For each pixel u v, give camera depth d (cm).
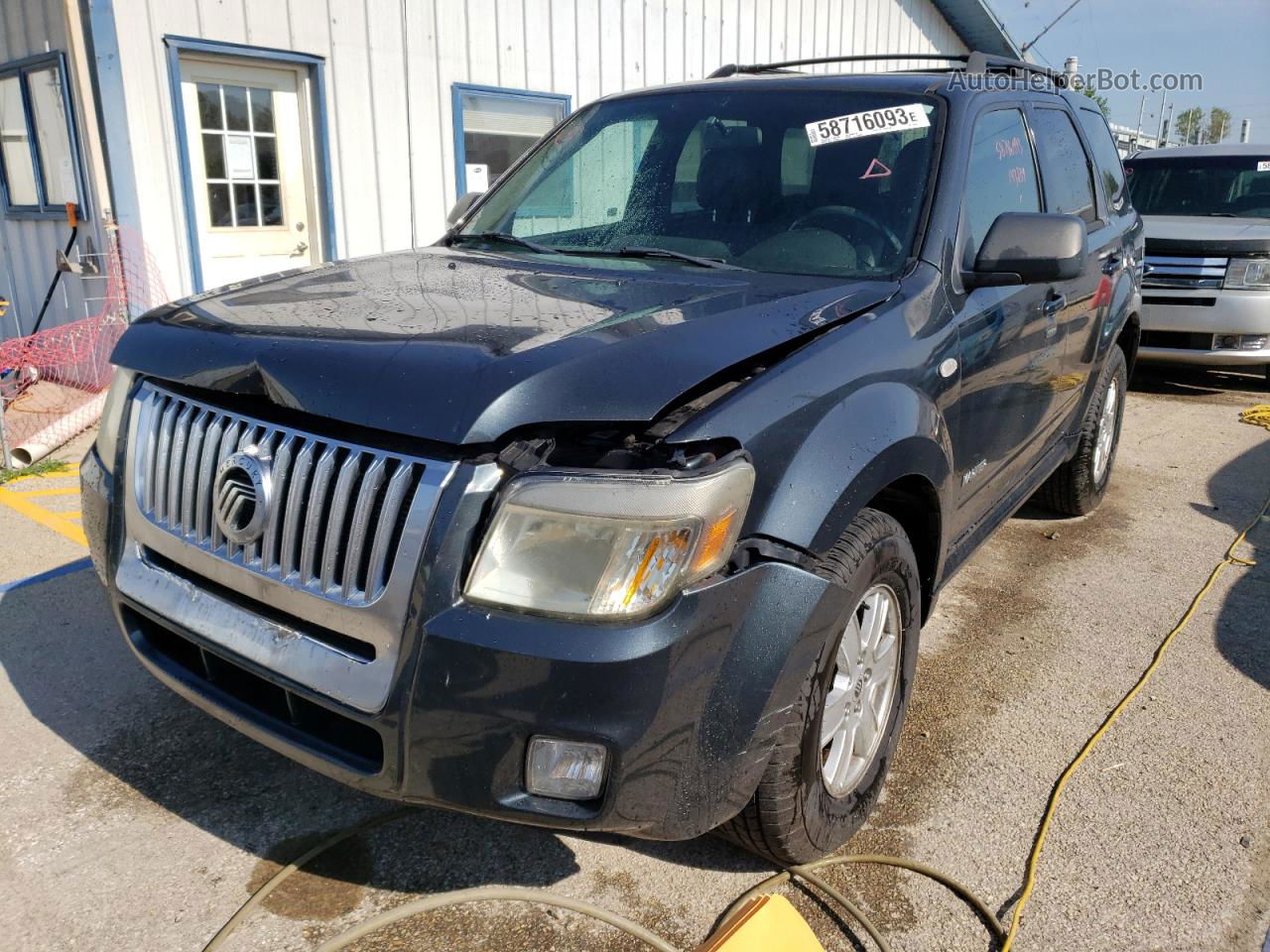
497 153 903
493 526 190
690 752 198
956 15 1457
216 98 734
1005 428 347
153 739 304
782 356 232
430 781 197
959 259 305
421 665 191
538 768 193
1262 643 393
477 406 191
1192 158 952
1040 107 408
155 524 241
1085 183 455
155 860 254
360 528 199
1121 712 338
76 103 703
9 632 366
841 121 330
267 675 211
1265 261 796
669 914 242
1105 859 265
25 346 673
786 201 317
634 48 984
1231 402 847
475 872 254
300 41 750
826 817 247
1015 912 242
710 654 197
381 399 198
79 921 232
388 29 797
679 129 352
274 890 244
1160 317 827
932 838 272
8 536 460
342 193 800
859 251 298
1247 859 267
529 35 891
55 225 768
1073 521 536
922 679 359
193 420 233
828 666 228
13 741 300
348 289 267
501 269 296
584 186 357
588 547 188
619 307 242
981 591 439
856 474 227
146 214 702
